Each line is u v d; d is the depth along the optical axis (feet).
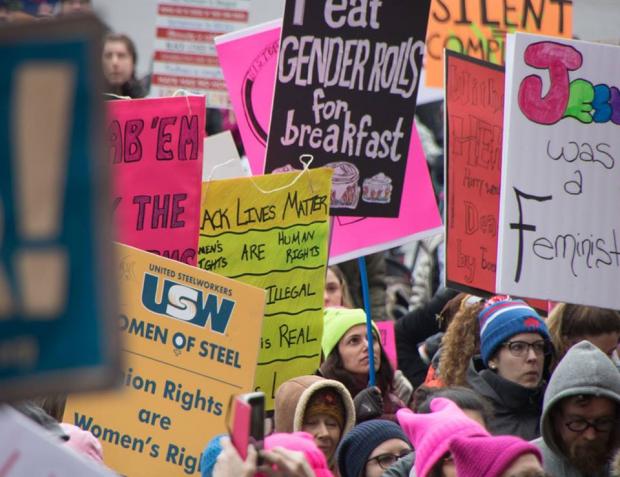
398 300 98.37
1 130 21.38
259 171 74.79
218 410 55.57
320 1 66.08
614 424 51.60
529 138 63.36
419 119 99.81
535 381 62.28
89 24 21.35
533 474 43.50
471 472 43.86
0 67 21.38
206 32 101.71
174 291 55.67
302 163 66.44
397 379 74.90
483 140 69.92
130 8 102.01
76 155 21.38
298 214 65.00
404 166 67.67
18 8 97.76
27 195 21.35
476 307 68.23
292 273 64.80
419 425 47.57
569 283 63.41
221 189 64.28
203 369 55.67
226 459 36.91
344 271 91.25
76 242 21.34
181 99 61.77
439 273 98.58
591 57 64.08
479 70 69.97
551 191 63.46
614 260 63.93
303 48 66.08
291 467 36.83
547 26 92.79
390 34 67.00
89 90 21.35
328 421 57.11
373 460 55.77
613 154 64.13
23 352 21.25
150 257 55.57
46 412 53.52
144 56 102.06
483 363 64.85
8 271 21.29
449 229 68.54
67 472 28.63
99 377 21.18
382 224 74.08
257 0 101.65
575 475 51.60
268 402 64.13
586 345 51.96
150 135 61.57
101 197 21.35
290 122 66.28
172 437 55.11
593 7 109.19
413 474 50.26
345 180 67.05
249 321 56.13
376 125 67.26
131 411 54.90
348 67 66.69
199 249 64.03
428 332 82.79
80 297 21.27
